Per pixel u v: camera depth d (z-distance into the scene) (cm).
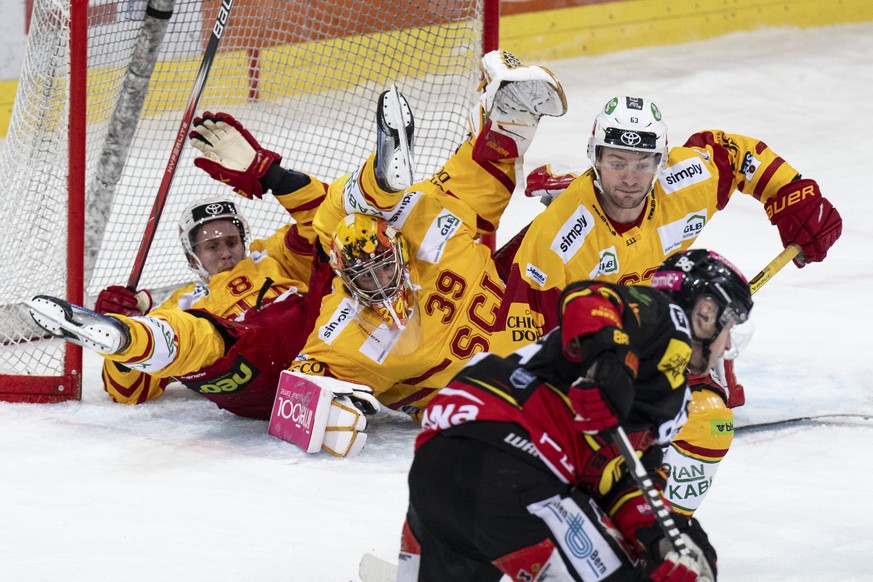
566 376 825
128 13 1941
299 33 2214
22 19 3475
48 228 1766
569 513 819
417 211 1584
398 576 918
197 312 1582
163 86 2180
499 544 828
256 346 1600
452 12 2141
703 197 1438
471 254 1598
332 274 1639
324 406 1484
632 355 784
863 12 4303
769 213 1505
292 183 1733
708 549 842
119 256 2209
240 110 2225
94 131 1989
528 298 1391
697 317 869
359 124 2378
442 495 846
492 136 1609
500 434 823
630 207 1354
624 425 830
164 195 1867
